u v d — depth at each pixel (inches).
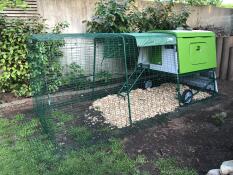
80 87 204.5
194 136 144.4
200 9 292.5
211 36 185.8
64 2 211.6
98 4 215.0
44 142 140.3
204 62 185.2
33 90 170.6
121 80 211.0
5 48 191.3
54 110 177.9
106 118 166.7
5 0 181.9
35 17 203.5
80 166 119.0
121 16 211.2
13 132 151.5
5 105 189.6
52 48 186.5
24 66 197.0
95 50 194.4
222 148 133.1
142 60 195.9
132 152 130.1
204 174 114.6
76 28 219.8
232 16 327.3
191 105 185.5
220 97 200.2
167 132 148.8
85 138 142.6
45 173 115.3
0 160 124.9
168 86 214.4
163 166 118.9
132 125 156.9
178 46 169.6
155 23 232.8
